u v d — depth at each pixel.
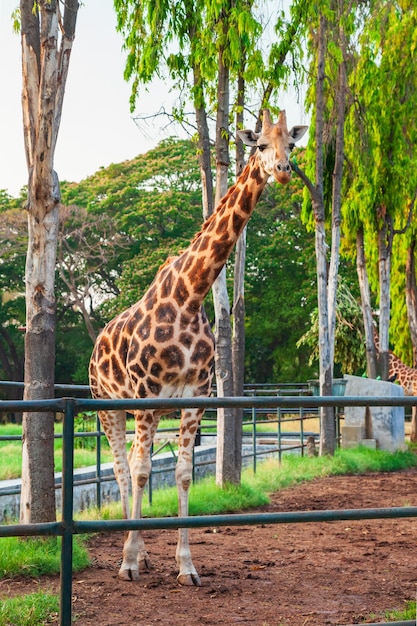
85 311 34.22
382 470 15.66
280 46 12.28
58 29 7.37
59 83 7.48
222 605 5.67
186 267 6.49
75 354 38.09
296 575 6.61
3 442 17.84
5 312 36.41
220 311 11.55
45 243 7.45
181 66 11.77
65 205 34.75
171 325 6.45
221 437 11.27
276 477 13.20
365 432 17.89
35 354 7.37
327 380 16.67
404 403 4.31
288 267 35.53
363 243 20.47
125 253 35.47
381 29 18.94
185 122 11.80
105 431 7.48
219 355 11.51
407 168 19.33
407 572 6.75
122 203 35.72
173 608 5.57
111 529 3.91
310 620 5.30
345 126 18.83
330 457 15.76
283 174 5.82
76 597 5.82
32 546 6.88
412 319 22.91
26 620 5.07
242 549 7.69
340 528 8.95
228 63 11.46
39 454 7.32
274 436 20.36
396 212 20.02
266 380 38.44
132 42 11.89
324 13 13.74
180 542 6.42
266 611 5.52
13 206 37.09
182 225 34.53
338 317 27.12
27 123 7.56
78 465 13.53
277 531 8.74
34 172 7.37
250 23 10.97
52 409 3.88
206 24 11.31
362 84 18.45
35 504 7.28
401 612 5.37
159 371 6.45
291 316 35.12
